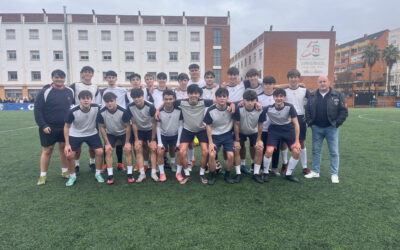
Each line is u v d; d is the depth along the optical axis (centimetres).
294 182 359
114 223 240
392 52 4303
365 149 566
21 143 672
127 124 362
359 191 319
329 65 3111
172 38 3036
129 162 366
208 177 390
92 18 2928
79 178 383
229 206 276
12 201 292
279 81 3120
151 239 212
